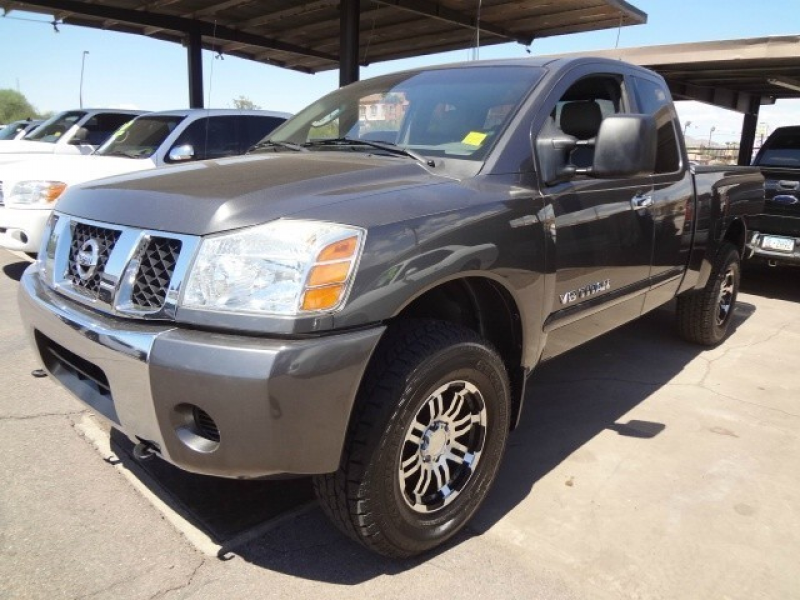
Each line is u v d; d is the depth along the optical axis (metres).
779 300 7.27
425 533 2.45
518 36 12.34
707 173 4.65
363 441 2.18
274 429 1.98
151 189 2.41
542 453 3.41
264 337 2.00
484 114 3.04
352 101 3.72
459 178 2.65
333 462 2.10
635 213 3.54
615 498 2.98
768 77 11.39
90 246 2.44
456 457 2.62
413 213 2.27
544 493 3.01
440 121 3.15
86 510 2.73
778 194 6.99
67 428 3.45
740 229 5.41
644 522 2.79
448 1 10.48
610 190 3.32
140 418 2.17
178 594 2.28
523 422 3.79
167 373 2.02
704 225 4.50
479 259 2.42
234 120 8.22
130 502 2.80
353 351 2.05
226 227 2.08
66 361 2.58
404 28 12.42
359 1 10.45
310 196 2.23
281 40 14.52
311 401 1.99
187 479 3.00
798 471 3.28
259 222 2.09
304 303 1.99
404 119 3.32
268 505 2.84
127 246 2.26
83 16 12.93
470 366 2.46
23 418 3.55
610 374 4.64
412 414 2.28
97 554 2.46
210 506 2.81
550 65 3.24
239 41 13.89
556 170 2.92
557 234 2.88
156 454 2.29
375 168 2.59
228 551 2.52
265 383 1.93
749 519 2.84
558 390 4.31
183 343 2.02
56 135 10.76
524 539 2.66
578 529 2.73
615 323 3.69
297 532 2.66
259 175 2.48
